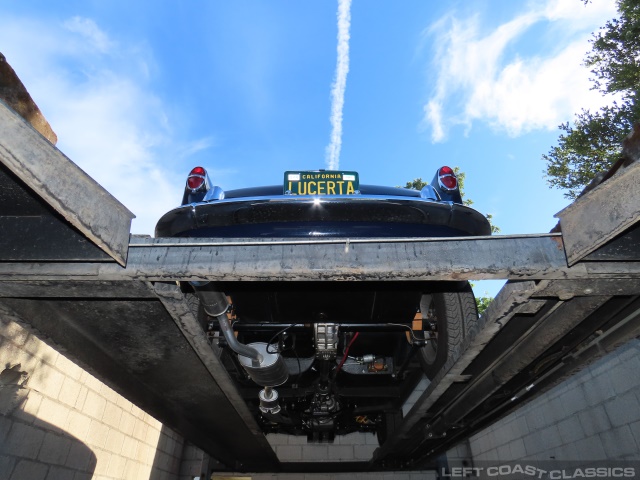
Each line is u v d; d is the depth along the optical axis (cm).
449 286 257
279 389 364
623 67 681
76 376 418
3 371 331
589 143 706
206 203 231
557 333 218
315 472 673
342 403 418
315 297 255
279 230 230
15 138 120
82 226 134
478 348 226
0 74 137
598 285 172
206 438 427
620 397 416
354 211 230
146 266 159
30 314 192
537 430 550
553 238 165
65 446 402
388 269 156
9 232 161
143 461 578
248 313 268
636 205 130
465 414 334
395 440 443
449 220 240
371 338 344
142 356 256
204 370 276
